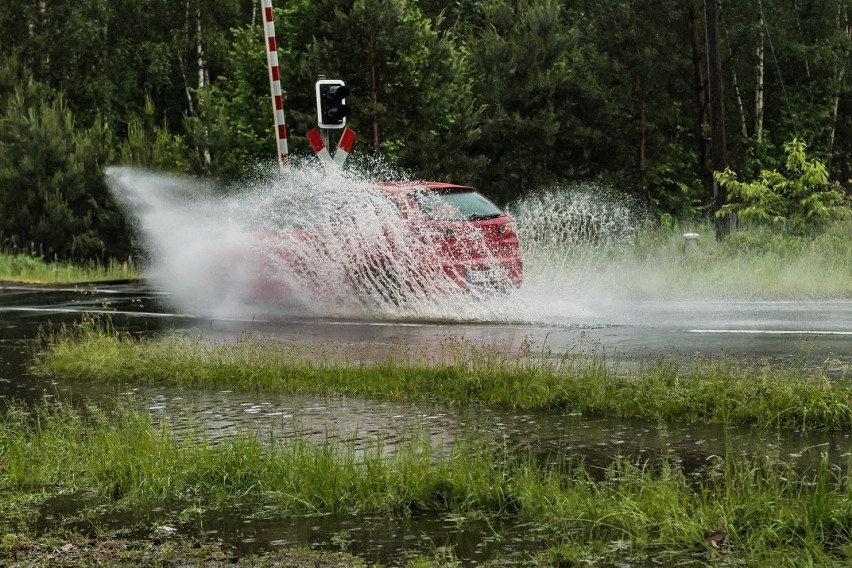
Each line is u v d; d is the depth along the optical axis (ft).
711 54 87.56
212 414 35.81
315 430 32.63
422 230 60.44
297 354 44.52
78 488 28.09
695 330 51.52
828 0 149.59
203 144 118.83
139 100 158.10
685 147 129.59
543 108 119.55
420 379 39.32
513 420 33.45
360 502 25.29
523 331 52.95
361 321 59.93
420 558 20.86
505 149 120.16
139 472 28.19
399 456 27.55
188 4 156.35
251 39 122.83
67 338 51.13
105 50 156.76
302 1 119.24
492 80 119.75
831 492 22.66
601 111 120.67
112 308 72.08
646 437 30.60
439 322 58.08
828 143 152.15
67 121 122.52
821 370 35.60
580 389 35.76
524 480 25.08
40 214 117.80
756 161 126.52
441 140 116.26
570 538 22.33
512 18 124.77
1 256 111.65
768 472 24.67
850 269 71.77
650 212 120.88
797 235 81.56
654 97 123.95
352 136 76.02
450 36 150.92
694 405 33.40
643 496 23.81
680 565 20.52
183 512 25.21
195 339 51.13
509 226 62.18
